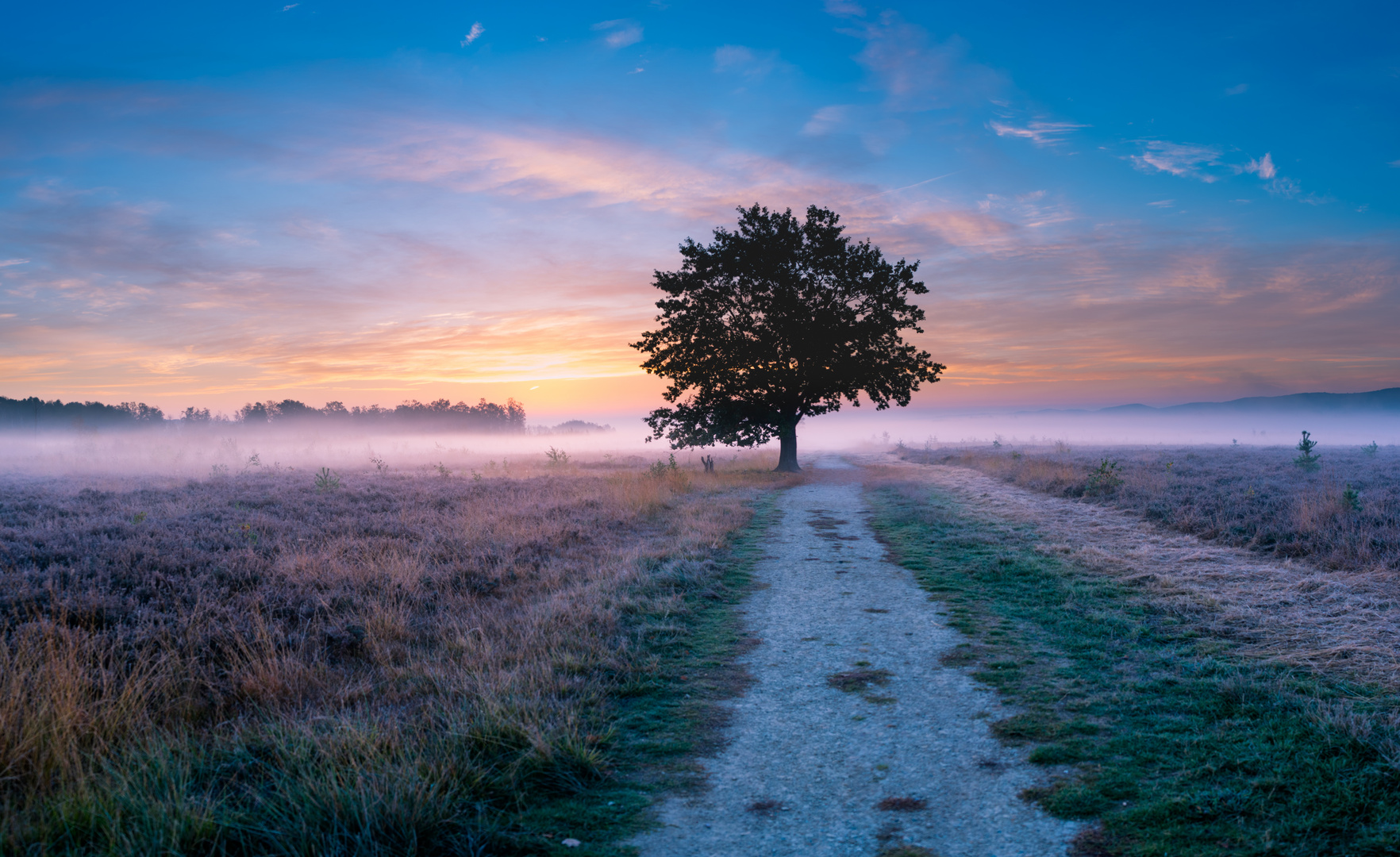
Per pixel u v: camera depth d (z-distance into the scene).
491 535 13.50
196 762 4.52
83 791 3.88
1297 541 10.88
